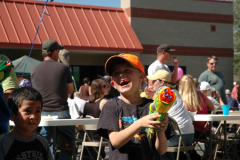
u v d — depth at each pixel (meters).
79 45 15.53
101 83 5.67
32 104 2.64
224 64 20.81
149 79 5.08
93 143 5.08
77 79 17.45
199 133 5.45
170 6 19.14
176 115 4.73
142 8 18.33
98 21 17.09
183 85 5.52
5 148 2.55
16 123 2.64
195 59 19.83
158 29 18.77
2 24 14.52
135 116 2.57
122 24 17.72
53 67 5.01
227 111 5.12
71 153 4.71
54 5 16.59
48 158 2.82
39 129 6.37
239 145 6.13
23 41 14.30
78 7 17.20
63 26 15.91
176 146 4.73
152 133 2.59
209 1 20.33
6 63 2.42
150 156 2.57
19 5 15.65
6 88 3.12
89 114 5.66
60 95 4.98
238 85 18.44
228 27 20.94
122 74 2.61
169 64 19.17
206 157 5.31
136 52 17.20
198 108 5.60
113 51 16.59
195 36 19.86
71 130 4.95
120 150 2.57
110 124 2.54
